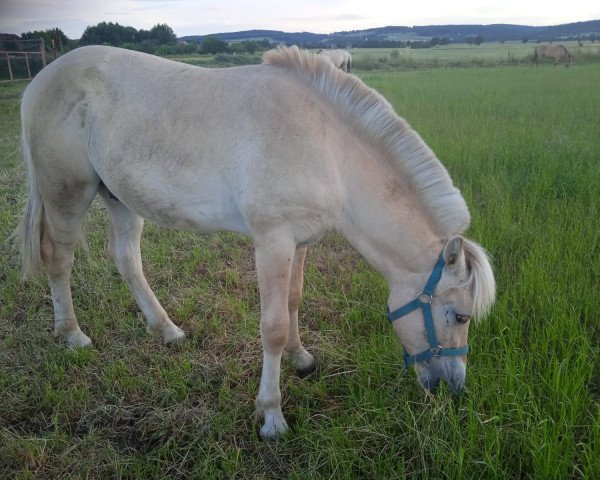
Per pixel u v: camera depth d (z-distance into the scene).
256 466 2.59
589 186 5.33
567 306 3.40
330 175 2.57
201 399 3.04
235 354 3.46
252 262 4.81
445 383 2.74
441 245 2.61
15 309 4.02
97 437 2.78
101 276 4.45
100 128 2.97
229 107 2.67
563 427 2.50
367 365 3.10
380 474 2.44
